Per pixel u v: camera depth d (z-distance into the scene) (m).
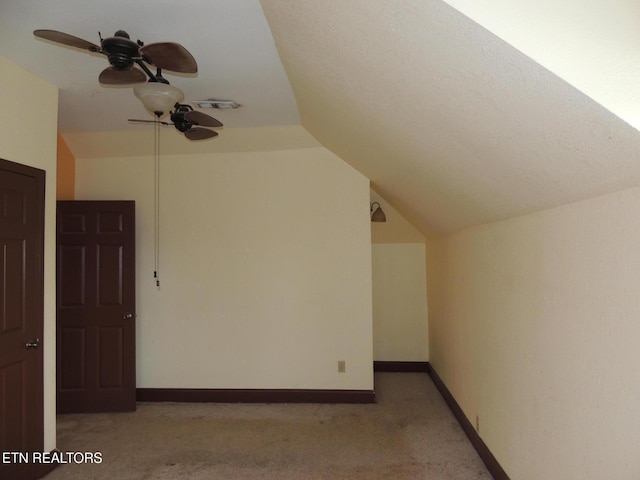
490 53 1.07
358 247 3.89
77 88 2.83
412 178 2.84
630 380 1.22
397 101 1.79
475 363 2.89
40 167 2.65
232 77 2.66
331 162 3.92
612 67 0.98
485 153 1.67
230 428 3.29
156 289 3.98
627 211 1.22
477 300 2.83
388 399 3.92
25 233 2.53
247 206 3.96
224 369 3.93
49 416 2.67
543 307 1.82
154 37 2.15
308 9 1.51
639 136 0.97
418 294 4.85
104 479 2.54
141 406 3.81
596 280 1.40
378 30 1.33
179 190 4.00
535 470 1.93
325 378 3.88
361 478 2.54
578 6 1.00
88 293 3.73
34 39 2.17
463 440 3.04
